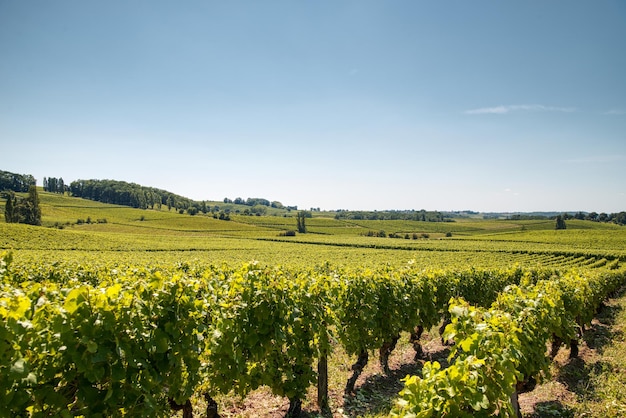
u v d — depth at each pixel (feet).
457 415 12.42
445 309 41.60
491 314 19.04
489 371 14.94
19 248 153.89
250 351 19.72
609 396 22.74
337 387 26.30
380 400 24.09
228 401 22.72
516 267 75.05
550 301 25.16
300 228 354.13
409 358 34.30
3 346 10.34
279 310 20.61
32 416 11.34
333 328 36.68
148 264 84.12
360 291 27.99
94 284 50.26
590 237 275.59
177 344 15.61
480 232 396.98
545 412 21.70
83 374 12.41
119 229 309.83
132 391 13.37
